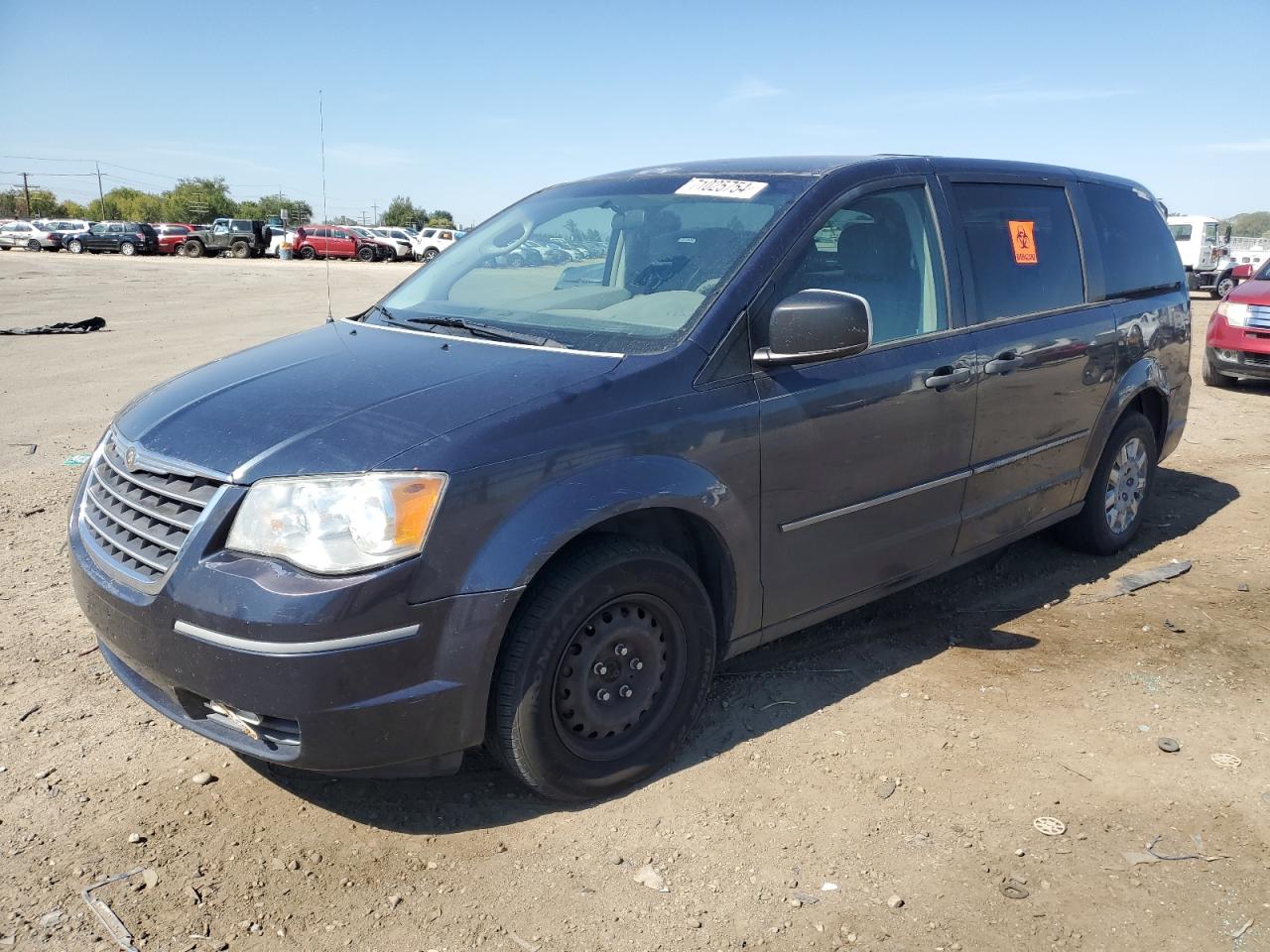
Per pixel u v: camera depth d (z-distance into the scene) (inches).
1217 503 246.2
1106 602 182.2
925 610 178.1
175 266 1578.5
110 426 130.8
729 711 140.4
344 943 95.3
